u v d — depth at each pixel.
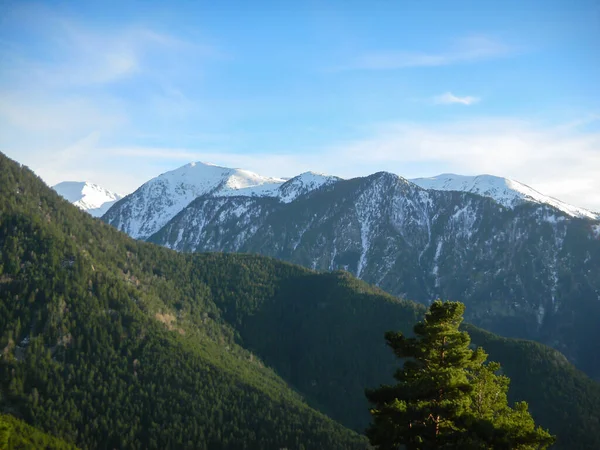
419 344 54.22
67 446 136.12
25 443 125.00
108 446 147.38
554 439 48.84
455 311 53.38
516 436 49.16
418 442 48.81
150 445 148.25
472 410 53.88
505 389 59.31
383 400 52.16
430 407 49.91
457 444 46.31
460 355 52.34
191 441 151.00
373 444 51.34
